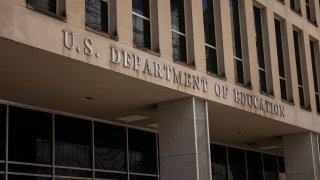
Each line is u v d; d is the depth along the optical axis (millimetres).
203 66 18906
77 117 19922
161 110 18812
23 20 12828
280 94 23594
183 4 19109
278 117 22953
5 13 12445
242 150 29984
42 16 13320
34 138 18188
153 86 16812
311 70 26875
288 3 25844
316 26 28109
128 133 22172
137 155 22422
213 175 27297
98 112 19672
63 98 17531
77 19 14320
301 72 26578
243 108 20625
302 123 24984
